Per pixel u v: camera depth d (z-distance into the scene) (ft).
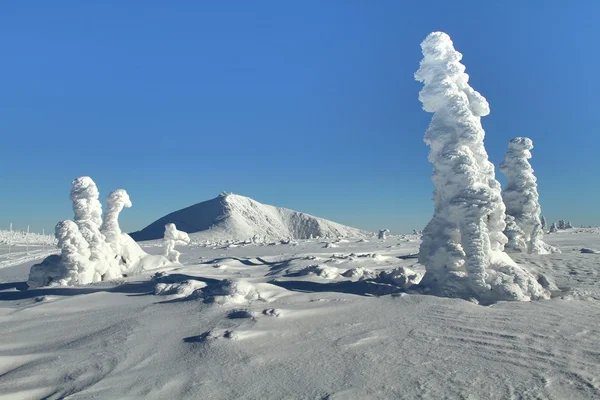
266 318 27.84
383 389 18.03
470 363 20.48
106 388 18.86
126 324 28.40
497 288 33.65
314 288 40.09
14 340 26.50
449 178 37.40
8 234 271.08
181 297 35.60
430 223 39.42
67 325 29.27
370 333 25.17
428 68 39.60
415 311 29.48
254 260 77.56
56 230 52.70
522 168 70.85
